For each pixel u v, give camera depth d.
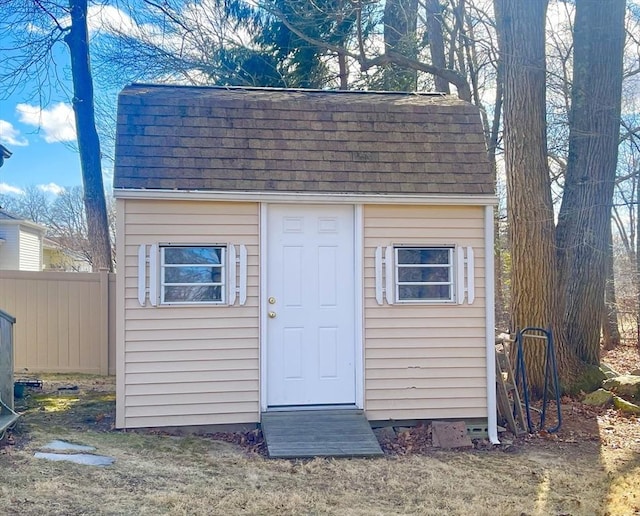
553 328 8.91
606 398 8.59
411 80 15.17
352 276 7.01
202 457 5.84
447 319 7.05
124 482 5.02
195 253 6.71
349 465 5.83
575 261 9.66
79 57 13.04
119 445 6.02
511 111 8.94
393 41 14.95
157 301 6.57
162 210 6.62
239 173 6.71
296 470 5.60
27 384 8.65
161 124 6.86
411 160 7.09
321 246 6.97
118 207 6.52
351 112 7.37
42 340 10.29
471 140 7.38
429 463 6.04
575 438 7.16
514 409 7.89
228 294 6.70
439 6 14.80
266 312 6.80
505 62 8.98
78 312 10.33
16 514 4.21
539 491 5.38
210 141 6.86
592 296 9.59
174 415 6.60
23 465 5.19
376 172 6.95
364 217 6.96
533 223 8.78
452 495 5.19
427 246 7.04
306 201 6.72
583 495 5.31
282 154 6.92
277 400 6.84
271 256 6.88
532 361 8.72
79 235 38.34
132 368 6.54
